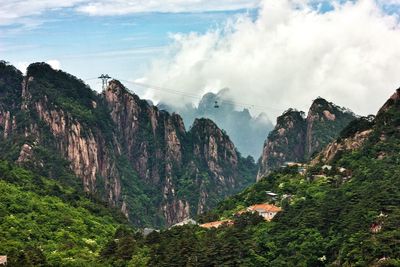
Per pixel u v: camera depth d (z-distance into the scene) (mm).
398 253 185750
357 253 193625
